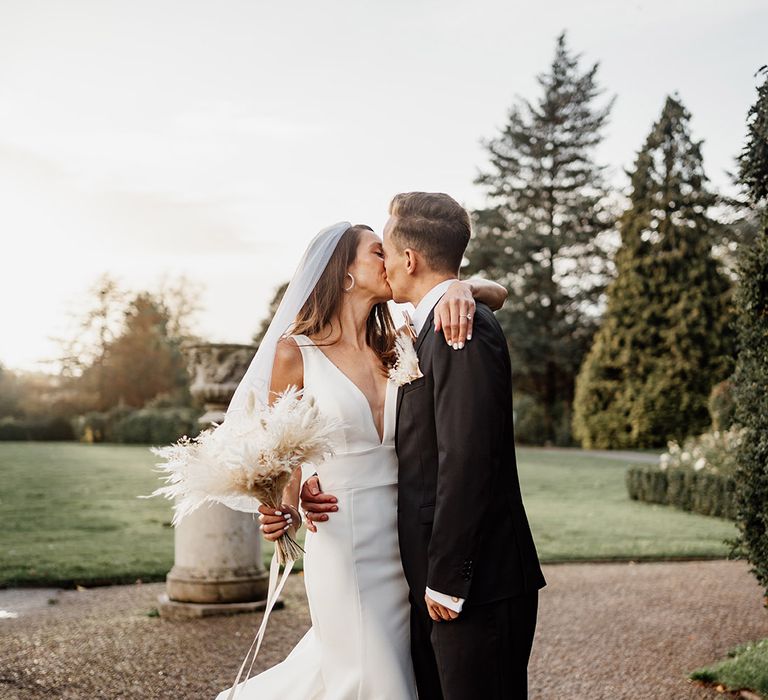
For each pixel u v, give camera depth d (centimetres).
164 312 4712
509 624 207
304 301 255
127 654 423
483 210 3428
